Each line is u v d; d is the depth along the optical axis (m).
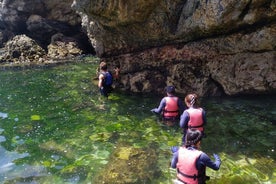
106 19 11.67
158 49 12.23
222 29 10.23
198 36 11.04
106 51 13.52
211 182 6.70
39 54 21.48
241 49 10.55
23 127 10.14
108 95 12.68
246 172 7.02
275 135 8.69
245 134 8.84
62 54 21.89
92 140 9.02
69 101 12.39
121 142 8.74
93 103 11.98
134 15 11.06
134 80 12.85
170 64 12.09
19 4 22.88
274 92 11.13
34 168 7.68
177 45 11.83
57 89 14.09
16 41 21.72
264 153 7.82
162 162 7.56
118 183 6.79
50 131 9.78
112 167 7.38
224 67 11.12
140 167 7.34
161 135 9.06
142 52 12.66
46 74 16.98
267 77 10.62
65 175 7.31
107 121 10.26
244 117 9.86
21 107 12.01
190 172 5.80
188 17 10.70
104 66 12.59
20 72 17.70
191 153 5.84
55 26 23.33
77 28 23.89
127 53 13.09
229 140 8.54
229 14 9.41
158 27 11.42
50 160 8.03
